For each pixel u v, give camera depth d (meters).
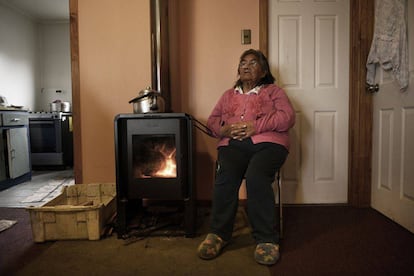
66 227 1.67
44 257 1.50
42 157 4.18
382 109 2.09
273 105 1.72
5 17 4.27
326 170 2.35
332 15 2.27
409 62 1.76
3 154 3.09
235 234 1.77
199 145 2.35
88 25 2.16
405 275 1.29
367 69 2.18
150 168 1.74
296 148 2.34
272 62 2.29
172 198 1.68
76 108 2.19
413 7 1.72
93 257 1.49
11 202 2.60
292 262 1.42
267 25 2.26
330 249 1.56
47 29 5.03
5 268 1.39
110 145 2.20
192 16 2.29
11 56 4.38
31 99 4.82
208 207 2.33
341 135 2.32
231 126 1.66
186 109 2.34
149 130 1.66
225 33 2.29
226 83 2.31
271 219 1.47
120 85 2.17
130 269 1.37
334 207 2.27
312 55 2.29
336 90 2.30
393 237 1.70
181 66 2.32
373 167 2.23
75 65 2.17
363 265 1.38
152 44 2.05
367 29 2.18
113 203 1.93
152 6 2.04
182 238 1.70
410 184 1.78
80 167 2.22
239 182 1.58
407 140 1.81
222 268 1.37
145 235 1.73
